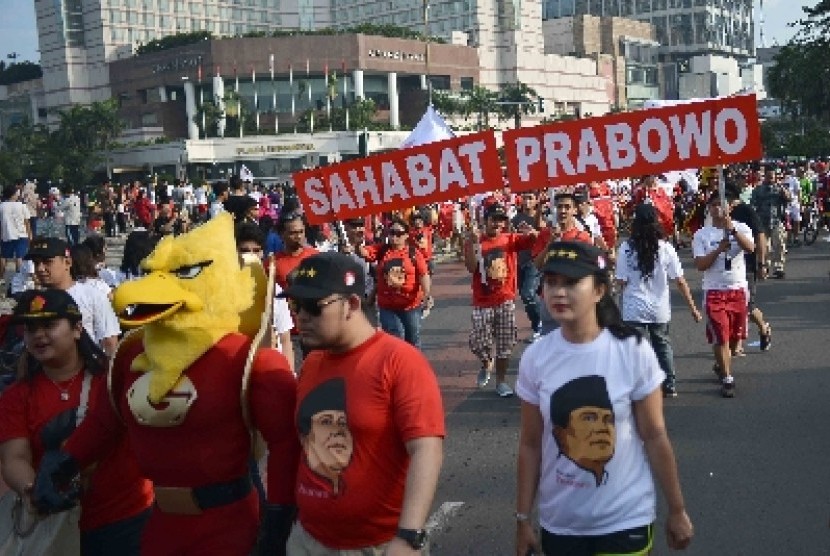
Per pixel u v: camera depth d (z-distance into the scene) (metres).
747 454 6.45
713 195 8.20
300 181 7.88
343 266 2.96
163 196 12.32
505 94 94.31
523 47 107.81
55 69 104.94
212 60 87.88
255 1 117.56
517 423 7.64
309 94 89.81
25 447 3.73
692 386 8.56
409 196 7.69
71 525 3.59
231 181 12.66
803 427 7.03
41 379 3.79
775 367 9.16
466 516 5.57
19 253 15.59
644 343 3.28
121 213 31.22
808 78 43.22
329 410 2.94
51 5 103.50
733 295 8.13
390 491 2.93
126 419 3.34
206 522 3.26
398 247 9.11
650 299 7.95
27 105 110.56
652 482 3.34
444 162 7.58
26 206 16.92
